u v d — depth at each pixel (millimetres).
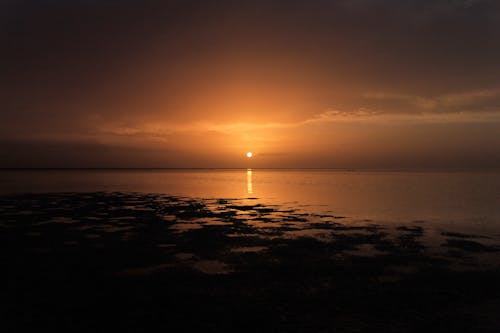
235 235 18203
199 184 72562
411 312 8828
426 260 13430
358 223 22172
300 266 12703
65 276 11641
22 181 77562
